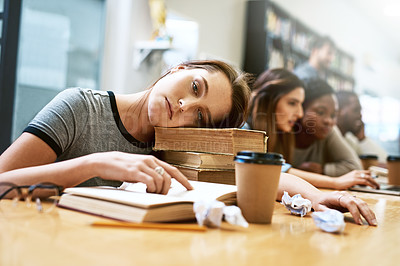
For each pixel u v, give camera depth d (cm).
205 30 362
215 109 125
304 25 401
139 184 88
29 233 50
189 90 119
